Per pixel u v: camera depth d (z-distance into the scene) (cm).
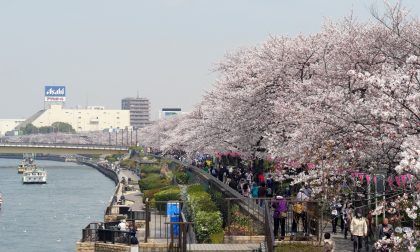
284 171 3853
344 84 3553
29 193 13475
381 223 2691
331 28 4281
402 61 3341
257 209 3350
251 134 4841
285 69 4406
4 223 8725
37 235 7669
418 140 2164
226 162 7738
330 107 3067
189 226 3759
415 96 2209
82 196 12712
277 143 4000
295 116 3512
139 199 8856
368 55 3566
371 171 2748
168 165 12394
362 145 2712
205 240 3350
